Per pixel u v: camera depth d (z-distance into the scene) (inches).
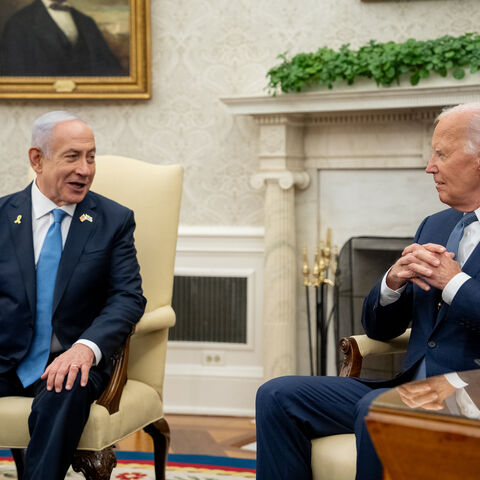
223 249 180.7
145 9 179.8
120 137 185.6
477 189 91.4
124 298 102.8
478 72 154.6
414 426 59.5
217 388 180.9
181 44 182.4
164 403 182.5
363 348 98.6
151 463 137.2
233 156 181.3
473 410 60.3
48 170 102.9
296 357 179.6
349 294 173.3
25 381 99.9
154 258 115.5
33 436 89.7
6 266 102.3
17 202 106.7
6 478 126.3
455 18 169.8
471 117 89.7
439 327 90.5
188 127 183.2
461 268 91.0
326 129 175.6
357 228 175.8
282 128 171.5
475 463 57.1
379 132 172.2
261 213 180.7
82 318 103.5
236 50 179.9
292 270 174.7
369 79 162.7
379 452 61.9
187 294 183.0
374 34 173.3
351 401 89.2
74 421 90.1
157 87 183.9
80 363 92.8
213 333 181.9
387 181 174.1
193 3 181.5
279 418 84.6
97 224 106.0
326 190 177.5
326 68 161.3
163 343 112.0
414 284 96.7
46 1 182.2
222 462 138.6
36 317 102.0
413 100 159.0
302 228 178.4
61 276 102.0
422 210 172.2
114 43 181.2
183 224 184.1
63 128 102.1
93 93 182.1
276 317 173.8
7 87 184.2
